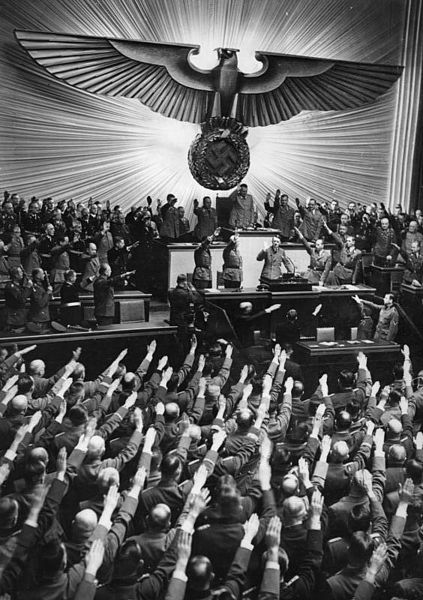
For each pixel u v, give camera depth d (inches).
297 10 808.3
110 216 729.0
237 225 780.0
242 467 344.2
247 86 787.4
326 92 820.6
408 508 286.5
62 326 572.4
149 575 240.7
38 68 730.8
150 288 737.0
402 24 845.2
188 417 394.9
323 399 423.2
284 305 653.9
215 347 509.0
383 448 362.6
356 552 251.8
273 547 237.8
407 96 856.9
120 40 729.0
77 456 308.0
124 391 420.2
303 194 863.7
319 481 304.3
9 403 373.4
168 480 299.9
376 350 612.1
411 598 259.3
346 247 733.3
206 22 780.0
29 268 626.8
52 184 761.6
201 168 792.9
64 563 229.6
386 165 880.3
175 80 760.3
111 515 272.2
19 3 712.4
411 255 762.8
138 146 785.6
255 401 433.4
